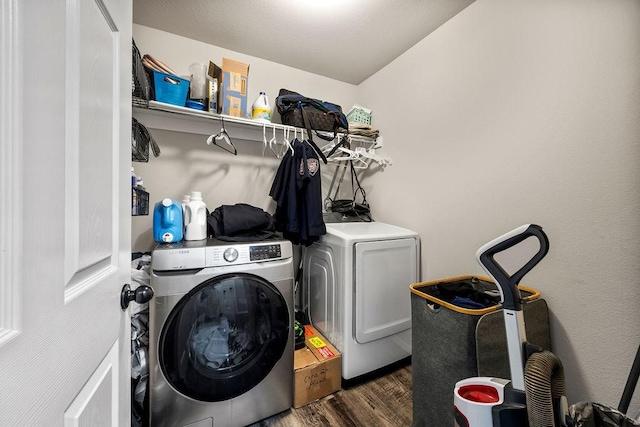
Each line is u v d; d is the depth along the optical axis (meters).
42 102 0.38
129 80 0.75
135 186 1.28
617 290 1.00
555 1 1.16
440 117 1.72
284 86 2.24
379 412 1.43
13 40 0.33
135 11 1.63
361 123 2.27
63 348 0.42
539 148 1.22
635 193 0.95
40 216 0.37
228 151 1.98
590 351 1.07
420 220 1.87
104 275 0.59
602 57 1.03
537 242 1.23
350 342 1.59
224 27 1.78
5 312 0.31
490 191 1.43
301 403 1.46
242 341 1.31
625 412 0.80
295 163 1.74
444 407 1.12
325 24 1.74
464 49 1.57
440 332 1.14
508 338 0.77
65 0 0.44
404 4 1.55
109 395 0.61
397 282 1.75
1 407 0.29
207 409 1.23
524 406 0.72
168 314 1.14
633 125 0.96
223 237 1.50
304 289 2.09
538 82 1.22
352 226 1.98
